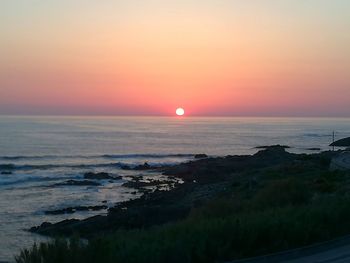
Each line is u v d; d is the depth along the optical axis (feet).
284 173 167.12
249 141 566.77
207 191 160.97
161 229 63.10
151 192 195.11
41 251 44.29
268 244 54.90
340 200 74.74
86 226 123.44
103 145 475.72
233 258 50.16
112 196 190.80
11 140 502.79
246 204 85.87
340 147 463.01
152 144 505.25
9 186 217.15
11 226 136.05
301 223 59.52
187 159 365.61
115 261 44.37
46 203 174.29
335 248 56.49
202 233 52.65
